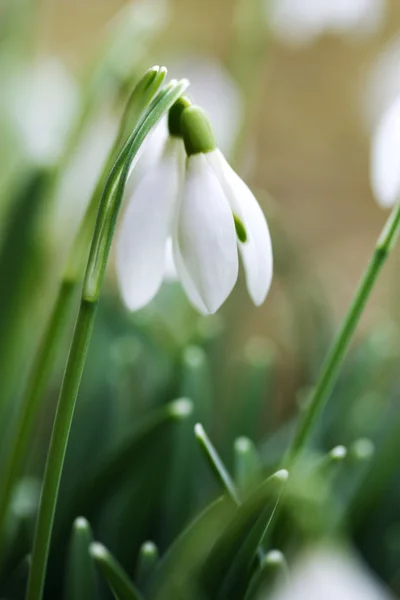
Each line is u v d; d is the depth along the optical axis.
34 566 0.26
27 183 0.32
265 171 0.81
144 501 0.31
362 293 0.26
